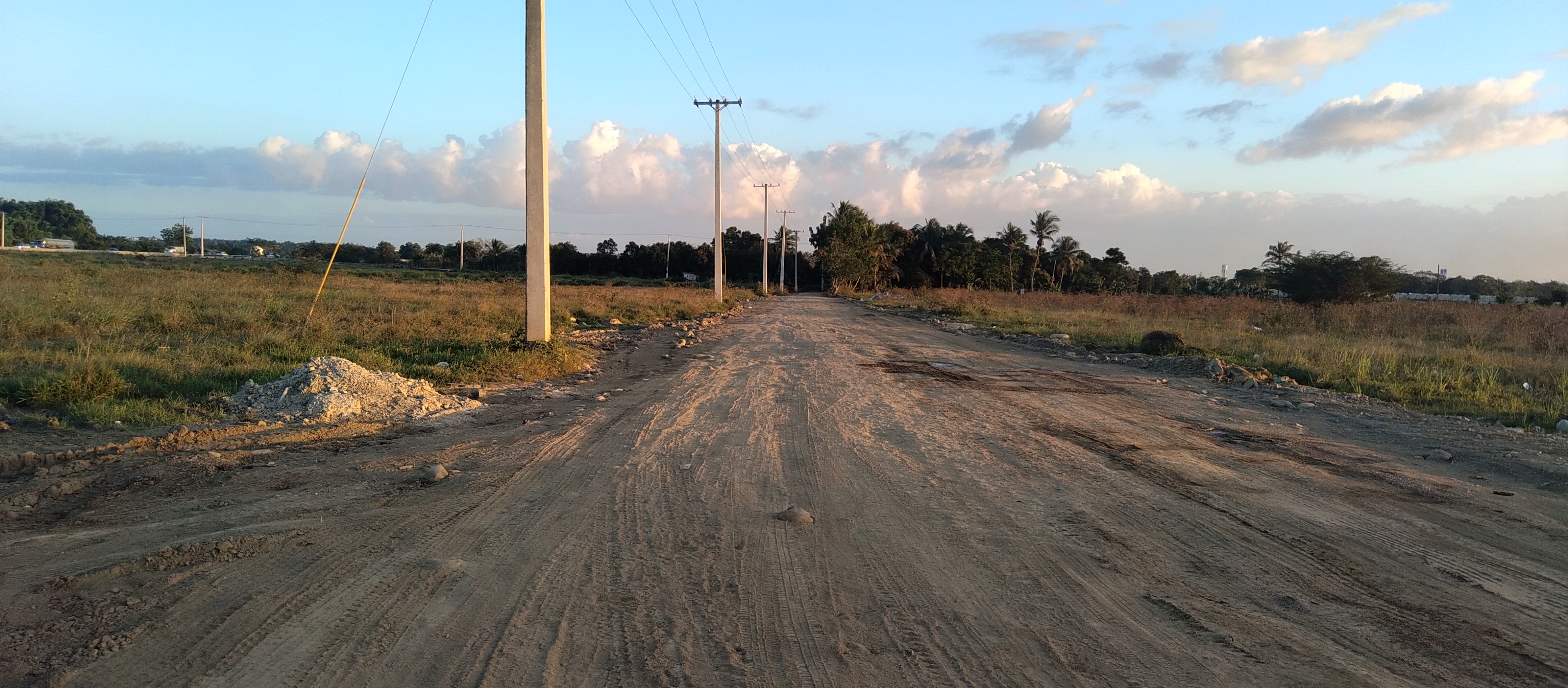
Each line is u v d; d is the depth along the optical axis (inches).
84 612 150.9
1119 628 154.2
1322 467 293.0
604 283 3506.4
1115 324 1085.8
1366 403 461.4
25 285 881.5
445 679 129.3
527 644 141.6
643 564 181.6
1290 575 183.8
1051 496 245.6
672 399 423.8
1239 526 219.1
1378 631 154.5
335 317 718.5
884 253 3880.4
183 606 154.4
